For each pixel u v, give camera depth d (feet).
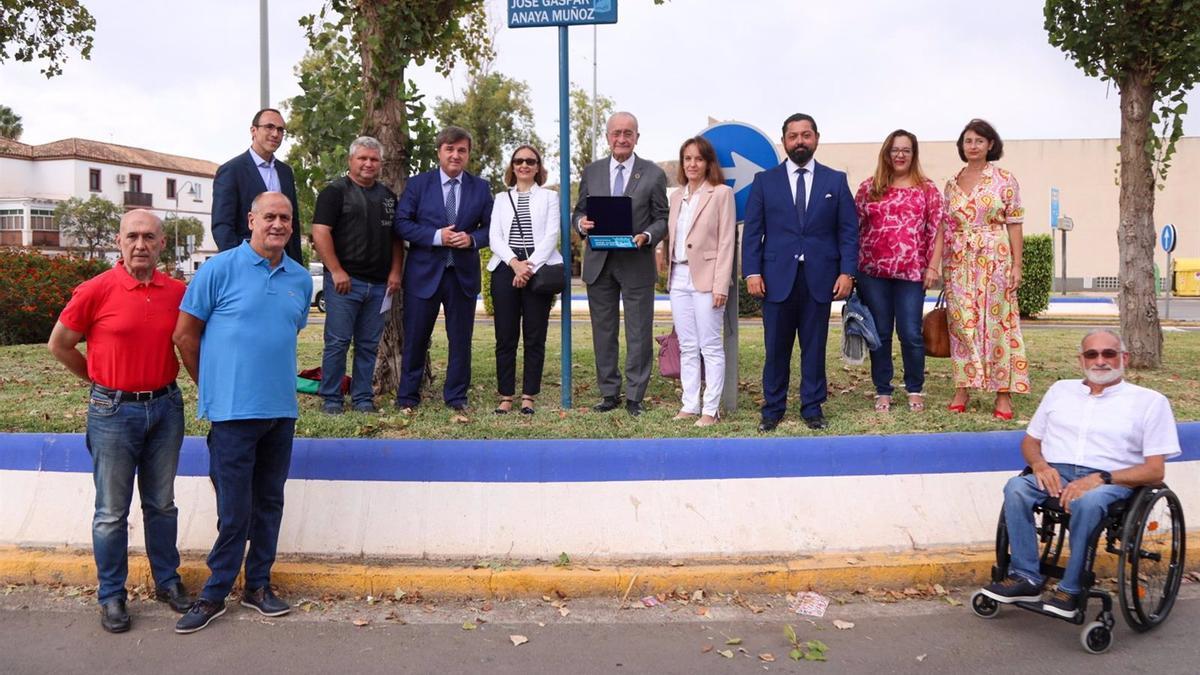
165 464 15.55
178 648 14.30
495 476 17.74
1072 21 30.60
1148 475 14.87
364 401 22.80
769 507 17.76
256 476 15.65
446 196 22.30
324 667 13.64
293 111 25.43
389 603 16.25
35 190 204.13
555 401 24.70
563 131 22.34
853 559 17.21
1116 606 16.16
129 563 16.83
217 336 14.75
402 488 17.70
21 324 41.01
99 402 14.83
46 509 18.02
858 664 13.76
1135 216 31.17
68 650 14.19
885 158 22.59
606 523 17.49
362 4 24.49
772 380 21.42
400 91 25.18
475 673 13.46
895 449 18.25
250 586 15.76
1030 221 138.51
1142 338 31.17
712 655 14.12
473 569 16.72
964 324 22.33
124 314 14.73
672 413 23.00
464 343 22.89
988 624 15.34
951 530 17.93
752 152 23.11
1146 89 30.76
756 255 21.56
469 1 27.02
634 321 22.59
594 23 21.93
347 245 21.94
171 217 199.72
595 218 21.61
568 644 14.53
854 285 23.31
